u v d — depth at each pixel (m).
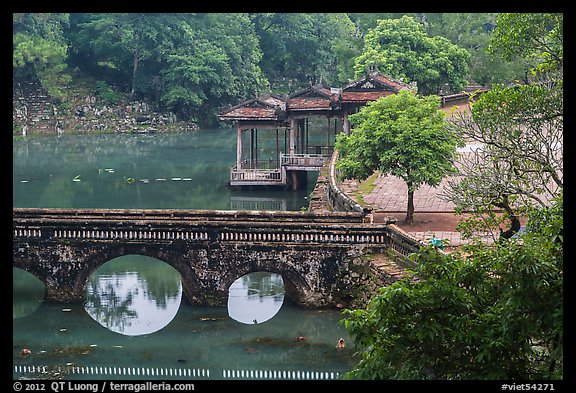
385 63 103.06
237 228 46.59
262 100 85.00
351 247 45.94
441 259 25.38
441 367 24.48
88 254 47.81
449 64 108.56
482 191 38.72
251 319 45.56
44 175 95.62
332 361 39.97
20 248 48.03
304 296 46.44
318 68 159.75
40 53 135.38
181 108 148.50
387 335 24.48
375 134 55.81
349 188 66.62
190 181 90.50
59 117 140.25
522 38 40.62
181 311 46.84
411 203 54.62
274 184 82.69
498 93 38.91
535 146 38.84
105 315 46.66
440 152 55.09
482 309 24.69
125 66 152.00
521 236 26.16
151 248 47.31
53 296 48.28
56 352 41.66
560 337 22.77
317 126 136.50
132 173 96.62
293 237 46.31
